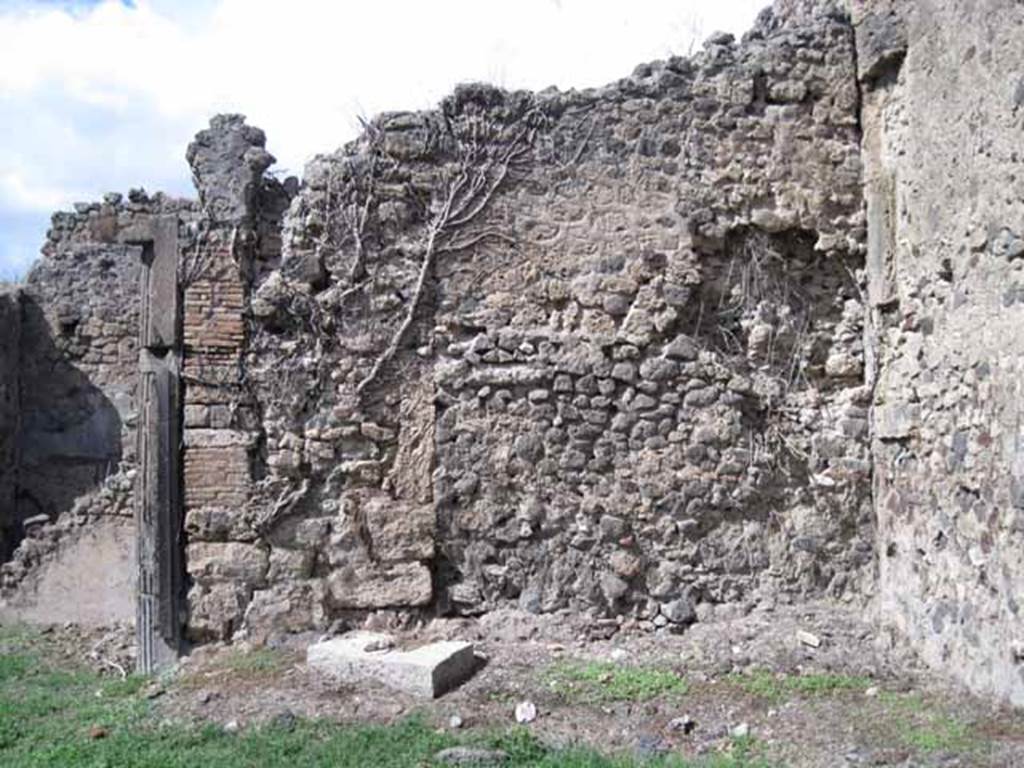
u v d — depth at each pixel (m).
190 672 7.08
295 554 7.51
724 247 7.92
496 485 7.63
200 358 7.55
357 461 7.56
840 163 7.94
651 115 7.86
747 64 7.92
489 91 7.80
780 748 5.54
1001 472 6.01
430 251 7.68
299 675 6.80
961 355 6.52
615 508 7.65
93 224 14.12
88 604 10.30
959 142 6.55
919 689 6.41
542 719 6.05
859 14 7.87
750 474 7.73
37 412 13.78
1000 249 6.05
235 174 7.70
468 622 7.52
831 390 7.97
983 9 6.25
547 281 7.76
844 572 7.78
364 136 7.77
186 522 7.47
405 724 5.91
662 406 7.72
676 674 6.75
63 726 6.27
